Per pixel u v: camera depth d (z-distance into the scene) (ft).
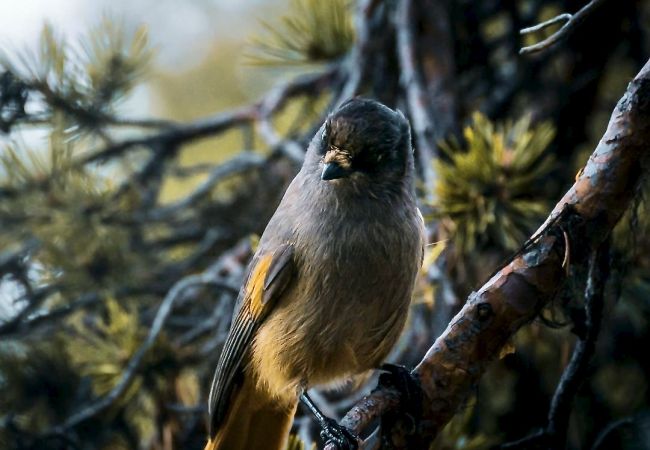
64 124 39.24
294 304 26.40
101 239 38.99
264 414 28.48
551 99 37.19
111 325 35.29
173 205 40.16
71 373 37.52
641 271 29.43
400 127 26.20
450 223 29.19
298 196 27.02
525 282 20.94
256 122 40.29
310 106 40.88
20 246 40.75
